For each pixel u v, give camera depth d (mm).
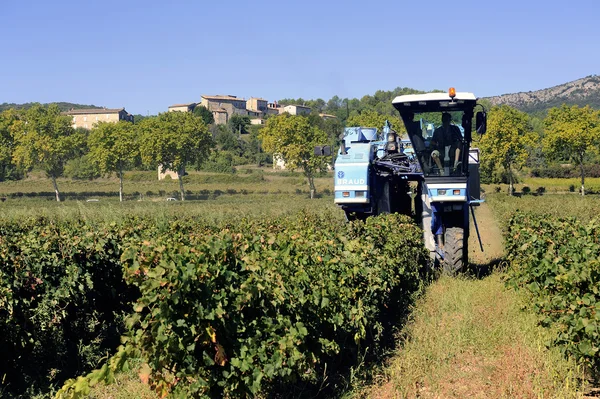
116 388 8375
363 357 8781
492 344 9508
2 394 8227
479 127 15000
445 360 8922
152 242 7984
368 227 12578
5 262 8977
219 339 6926
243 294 6961
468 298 12320
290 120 75188
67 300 9602
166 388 6648
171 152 85000
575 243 11141
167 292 6348
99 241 10844
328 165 77000
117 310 11430
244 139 154250
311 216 18344
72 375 9359
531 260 12180
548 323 9281
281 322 7414
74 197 88812
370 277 9758
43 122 92000
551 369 8133
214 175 102625
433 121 15359
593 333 7641
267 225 14242
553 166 88812
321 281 8344
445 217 15680
